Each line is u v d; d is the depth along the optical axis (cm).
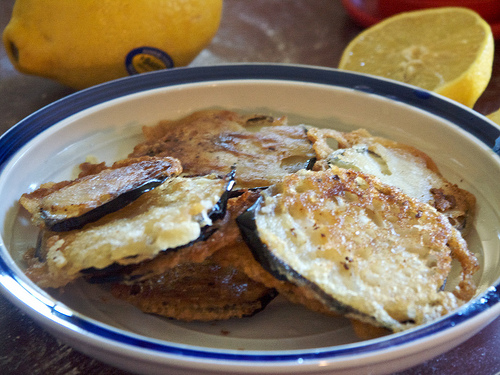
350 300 11
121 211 13
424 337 10
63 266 12
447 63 20
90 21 18
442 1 24
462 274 12
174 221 11
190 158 15
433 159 16
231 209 13
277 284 12
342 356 9
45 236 13
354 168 15
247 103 18
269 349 12
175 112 18
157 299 12
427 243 12
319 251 12
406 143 17
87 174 15
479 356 12
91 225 13
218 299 12
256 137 16
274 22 28
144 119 17
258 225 12
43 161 15
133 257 11
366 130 17
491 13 24
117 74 20
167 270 12
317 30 27
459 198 15
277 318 12
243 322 12
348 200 13
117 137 17
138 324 12
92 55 19
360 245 12
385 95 17
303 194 12
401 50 22
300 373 9
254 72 18
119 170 14
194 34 20
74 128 16
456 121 16
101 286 13
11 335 12
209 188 12
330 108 18
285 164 15
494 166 14
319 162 15
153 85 17
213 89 18
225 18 28
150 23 18
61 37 18
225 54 25
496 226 14
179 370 9
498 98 21
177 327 12
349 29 27
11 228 14
